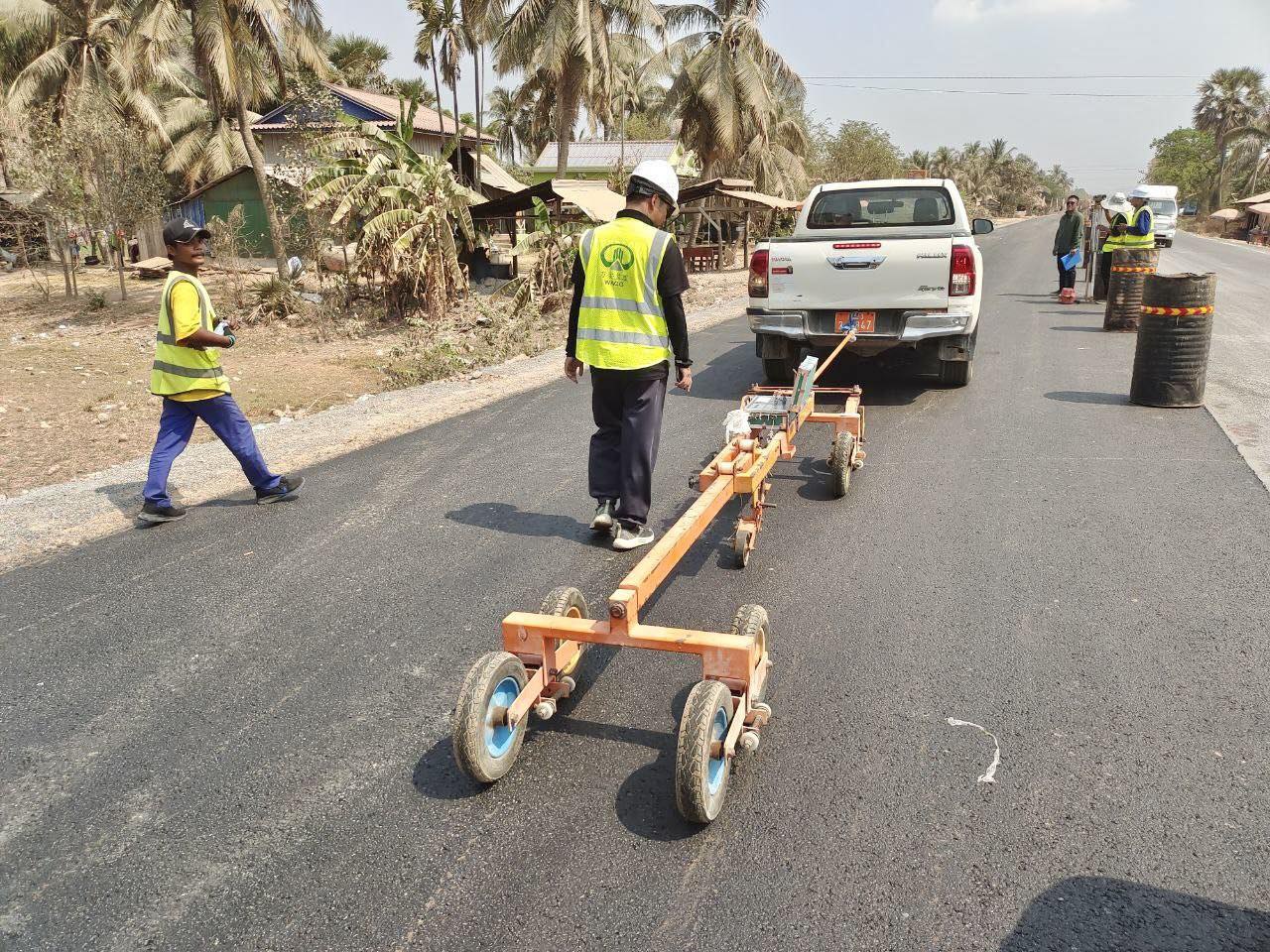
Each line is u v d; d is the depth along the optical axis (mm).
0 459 8297
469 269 21203
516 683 3123
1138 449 6609
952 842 2689
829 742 3201
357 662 3896
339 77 34938
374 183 17406
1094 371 9641
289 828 2861
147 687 3740
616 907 2482
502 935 2402
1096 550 4789
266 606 4484
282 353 15055
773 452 4957
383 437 7914
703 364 10820
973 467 6340
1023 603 4211
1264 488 5668
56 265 34844
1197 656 3680
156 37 23266
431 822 2865
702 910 2463
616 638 3027
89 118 20844
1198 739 3141
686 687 3617
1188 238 53281
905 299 7801
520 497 6078
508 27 30203
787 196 40406
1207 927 2357
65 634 4238
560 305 17609
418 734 3357
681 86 34250
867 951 2312
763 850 2686
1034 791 2900
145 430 9445
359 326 16922
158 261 30125
